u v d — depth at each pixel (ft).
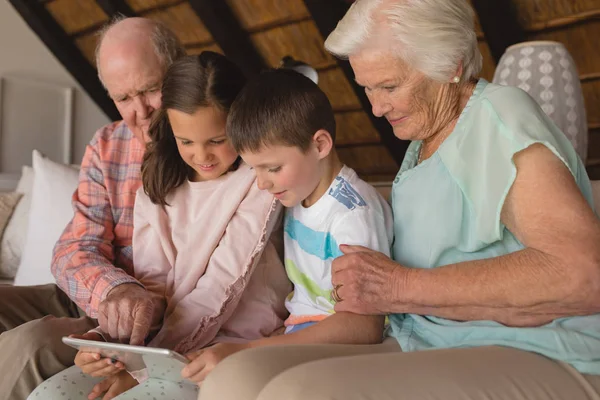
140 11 14.34
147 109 5.49
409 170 4.38
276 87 4.30
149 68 5.40
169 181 5.06
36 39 15.29
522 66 7.30
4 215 9.67
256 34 13.50
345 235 4.32
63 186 8.38
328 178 4.56
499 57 11.21
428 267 4.14
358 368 3.13
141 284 4.94
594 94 10.95
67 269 5.18
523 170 3.65
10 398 4.56
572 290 3.40
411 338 4.02
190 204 5.09
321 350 3.71
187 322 4.66
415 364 3.22
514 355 3.46
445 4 4.03
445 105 4.23
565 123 7.21
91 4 14.24
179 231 5.04
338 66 12.85
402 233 4.37
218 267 4.81
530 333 3.60
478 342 3.70
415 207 4.28
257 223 4.85
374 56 4.08
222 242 4.90
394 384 3.03
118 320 4.51
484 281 3.62
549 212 3.51
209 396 3.31
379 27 4.03
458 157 4.00
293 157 4.30
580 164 3.94
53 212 8.22
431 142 4.39
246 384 3.23
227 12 13.23
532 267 3.50
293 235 4.79
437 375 3.13
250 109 4.26
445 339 3.88
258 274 4.95
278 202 4.87
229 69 4.77
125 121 5.64
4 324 5.58
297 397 2.93
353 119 13.99
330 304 4.48
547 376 3.32
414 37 3.97
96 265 5.10
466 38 4.10
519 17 10.64
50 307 5.95
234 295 4.61
